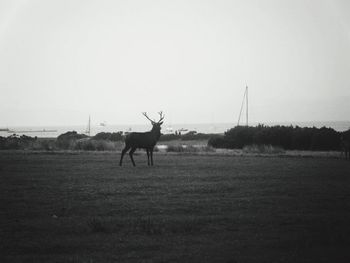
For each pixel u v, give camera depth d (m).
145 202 15.84
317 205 15.52
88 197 16.73
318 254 10.09
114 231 11.96
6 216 13.62
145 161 31.73
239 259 9.70
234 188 19.08
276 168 27.42
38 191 17.98
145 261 9.54
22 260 9.60
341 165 29.84
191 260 9.62
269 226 12.54
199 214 14.08
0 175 22.83
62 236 11.48
